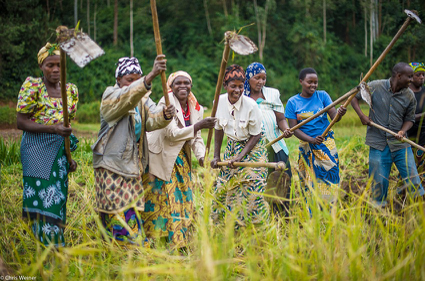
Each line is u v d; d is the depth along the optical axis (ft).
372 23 138.31
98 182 11.93
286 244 9.72
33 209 11.62
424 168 17.11
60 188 11.85
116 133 11.76
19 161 21.95
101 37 131.95
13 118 64.18
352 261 8.74
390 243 9.87
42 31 104.37
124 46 126.11
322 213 10.57
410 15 12.47
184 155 13.60
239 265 10.30
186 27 138.82
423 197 15.05
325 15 143.33
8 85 98.43
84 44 10.14
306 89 16.34
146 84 10.98
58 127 11.39
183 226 13.11
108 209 11.62
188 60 128.47
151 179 13.04
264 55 129.90
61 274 9.37
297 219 10.57
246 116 13.82
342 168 20.59
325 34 137.18
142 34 134.82
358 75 133.90
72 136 12.55
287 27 135.95
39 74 102.32
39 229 11.43
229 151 14.47
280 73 129.59
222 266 8.85
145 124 12.51
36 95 11.84
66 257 10.00
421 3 106.63
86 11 137.28
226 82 13.88
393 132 14.89
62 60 10.11
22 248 11.60
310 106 16.30
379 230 11.10
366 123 15.40
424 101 16.94
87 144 24.73
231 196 13.92
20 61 101.60
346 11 148.56
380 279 8.52
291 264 8.64
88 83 109.40
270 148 16.08
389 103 15.30
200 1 141.28
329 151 15.97
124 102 11.16
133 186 11.81
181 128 13.41
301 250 9.29
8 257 10.85
